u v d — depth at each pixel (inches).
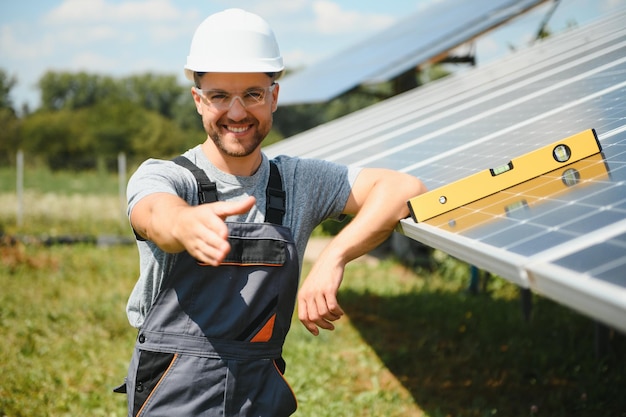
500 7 388.8
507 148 116.9
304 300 94.4
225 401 90.7
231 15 92.0
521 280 65.9
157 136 2613.2
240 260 91.0
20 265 387.2
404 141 160.6
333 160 163.5
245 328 91.4
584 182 88.4
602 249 62.9
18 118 2815.0
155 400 91.0
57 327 274.5
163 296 91.7
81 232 573.9
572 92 149.2
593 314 55.4
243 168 95.5
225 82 89.3
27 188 995.3
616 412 193.2
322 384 217.5
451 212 95.2
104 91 4288.9
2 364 230.4
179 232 74.9
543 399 205.2
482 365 232.7
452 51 383.6
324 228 561.6
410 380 223.6
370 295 341.4
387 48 492.7
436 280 381.1
